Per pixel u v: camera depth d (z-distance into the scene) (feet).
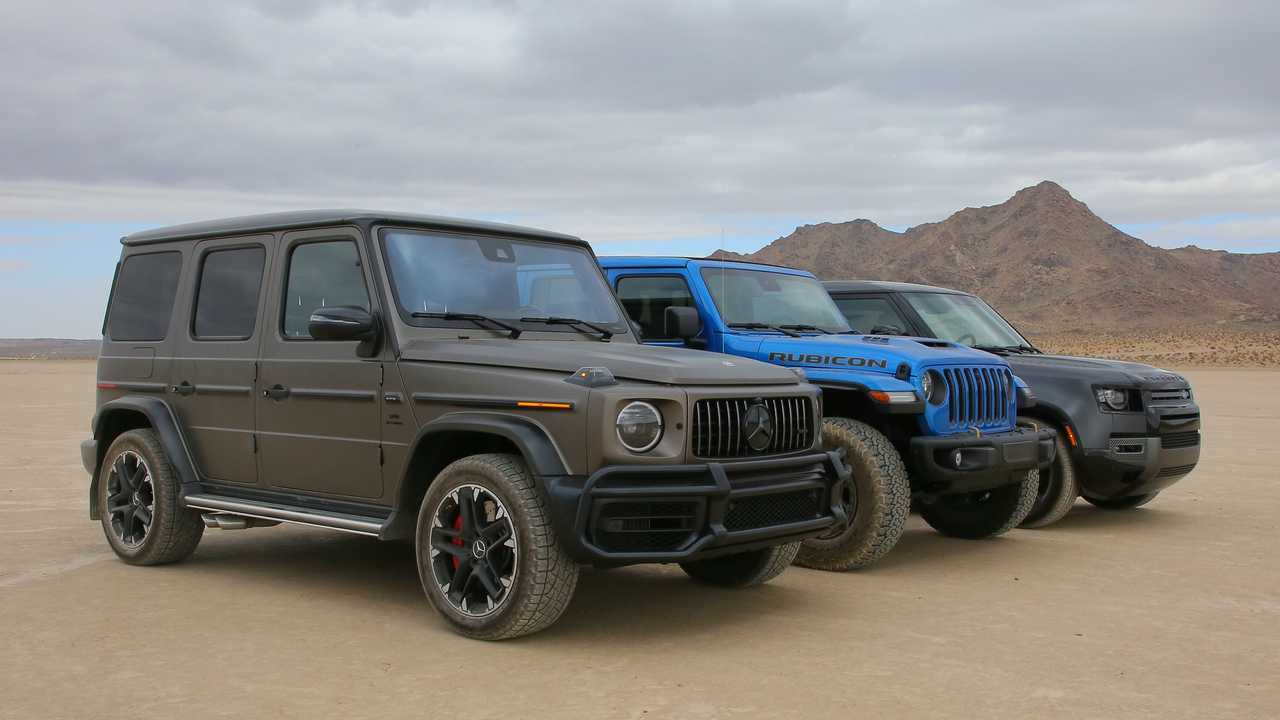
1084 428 28.96
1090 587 21.83
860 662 16.29
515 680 15.23
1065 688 15.20
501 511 16.83
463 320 19.30
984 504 27.40
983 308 34.37
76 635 17.42
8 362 283.79
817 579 22.47
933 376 23.66
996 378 25.39
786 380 18.93
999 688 15.15
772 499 17.75
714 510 16.51
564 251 21.85
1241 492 36.50
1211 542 27.27
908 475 24.18
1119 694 14.98
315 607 19.39
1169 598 20.86
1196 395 96.37
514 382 17.13
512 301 20.24
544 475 16.34
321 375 19.54
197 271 22.33
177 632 17.65
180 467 21.74
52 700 14.33
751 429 17.57
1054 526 29.94
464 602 17.37
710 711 14.01
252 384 20.74
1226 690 15.21
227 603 19.63
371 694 14.60
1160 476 29.71
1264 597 20.99
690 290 26.43
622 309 22.06
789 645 17.16
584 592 20.89
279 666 15.83
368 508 18.99
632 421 16.35
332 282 19.70
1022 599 20.68
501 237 20.88
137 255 23.93
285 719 13.65
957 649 17.08
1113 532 28.89
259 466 20.72
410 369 18.28
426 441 17.93
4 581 21.36
